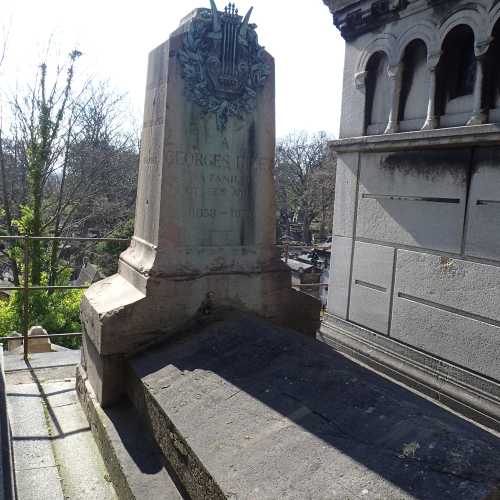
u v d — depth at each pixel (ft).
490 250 14.01
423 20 16.14
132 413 11.37
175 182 12.51
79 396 13.69
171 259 12.57
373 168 18.10
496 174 13.78
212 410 8.93
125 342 11.96
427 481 5.98
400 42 16.98
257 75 13.32
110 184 67.92
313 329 14.73
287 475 6.74
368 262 18.47
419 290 16.34
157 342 12.39
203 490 7.61
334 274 20.22
